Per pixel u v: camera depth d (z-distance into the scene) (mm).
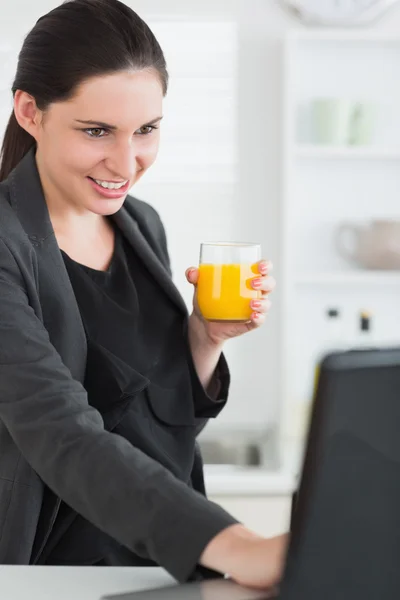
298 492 910
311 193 3854
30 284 1588
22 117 1691
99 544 1689
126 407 1761
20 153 1845
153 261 1886
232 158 3844
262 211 3867
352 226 3670
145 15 3764
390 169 3859
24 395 1384
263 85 3820
